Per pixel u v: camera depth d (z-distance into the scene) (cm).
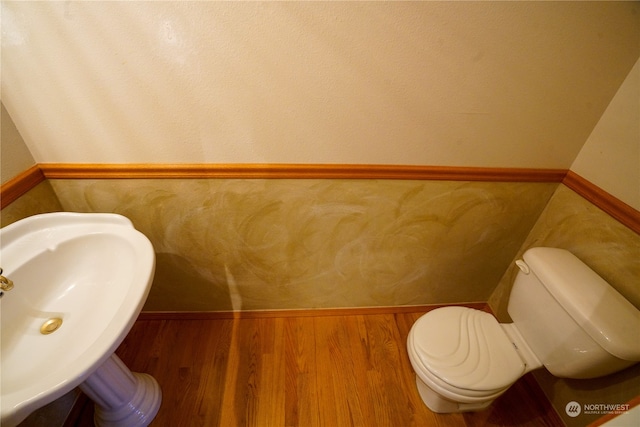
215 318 146
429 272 138
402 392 123
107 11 71
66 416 107
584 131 100
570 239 109
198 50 78
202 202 108
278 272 131
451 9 75
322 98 88
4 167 84
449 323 109
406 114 92
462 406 109
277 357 133
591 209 101
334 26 76
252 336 140
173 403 116
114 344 58
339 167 102
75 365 53
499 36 80
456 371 94
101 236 85
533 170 108
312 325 147
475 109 93
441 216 119
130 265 79
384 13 75
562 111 95
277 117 90
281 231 118
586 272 95
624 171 91
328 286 139
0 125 83
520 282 106
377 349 138
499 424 116
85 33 74
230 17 74
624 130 90
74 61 78
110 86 82
